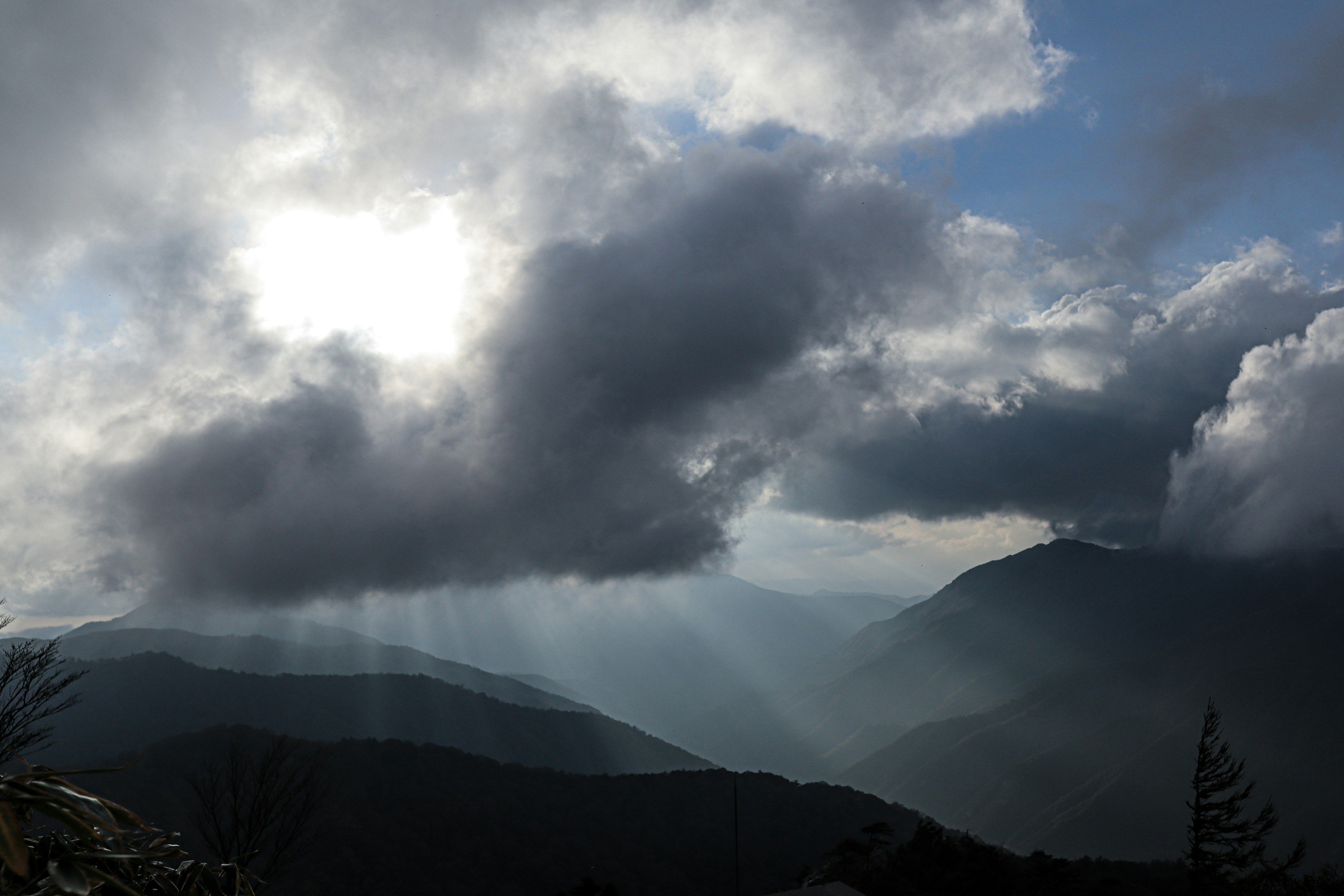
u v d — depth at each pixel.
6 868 3.12
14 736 15.07
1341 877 36.81
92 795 3.65
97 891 3.79
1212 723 45.72
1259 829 42.47
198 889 4.24
